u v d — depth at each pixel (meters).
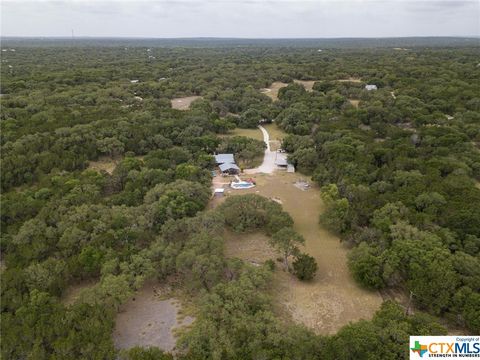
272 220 48.19
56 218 46.91
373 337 29.03
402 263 38.72
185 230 46.66
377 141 78.00
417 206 48.66
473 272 36.12
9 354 29.83
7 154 65.19
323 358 28.25
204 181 62.56
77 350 29.42
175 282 40.78
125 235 43.88
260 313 32.84
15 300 34.84
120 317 35.91
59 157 66.25
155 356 28.41
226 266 40.47
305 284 40.81
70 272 38.97
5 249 44.56
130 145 75.12
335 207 51.34
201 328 30.98
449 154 65.56
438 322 33.91
